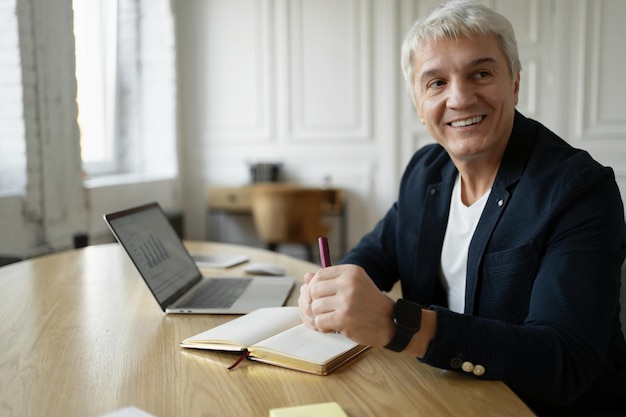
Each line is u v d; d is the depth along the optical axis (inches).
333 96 177.3
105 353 37.0
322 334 37.4
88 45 148.4
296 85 178.2
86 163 148.2
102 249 78.4
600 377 39.6
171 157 175.0
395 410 28.4
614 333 40.4
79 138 122.0
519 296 39.9
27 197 106.1
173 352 37.1
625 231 39.2
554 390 31.7
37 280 59.0
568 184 38.0
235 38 179.3
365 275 32.7
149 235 53.1
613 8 161.3
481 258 41.4
